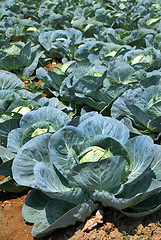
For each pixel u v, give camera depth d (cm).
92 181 233
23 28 462
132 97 296
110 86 306
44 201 252
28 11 584
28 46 380
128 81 311
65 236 243
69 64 343
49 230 237
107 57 357
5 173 267
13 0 639
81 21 481
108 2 627
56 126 264
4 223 258
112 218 247
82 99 323
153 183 239
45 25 504
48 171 243
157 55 338
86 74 317
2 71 354
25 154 248
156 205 242
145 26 451
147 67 337
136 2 605
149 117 292
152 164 252
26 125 272
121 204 232
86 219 245
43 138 250
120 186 239
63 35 410
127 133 249
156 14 498
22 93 312
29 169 247
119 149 239
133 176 239
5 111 284
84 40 402
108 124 251
